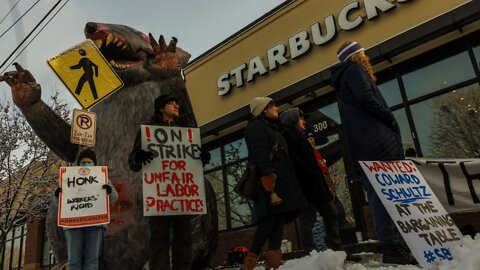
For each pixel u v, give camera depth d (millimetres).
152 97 5078
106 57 5465
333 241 4742
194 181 3988
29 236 16500
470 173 4605
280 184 3926
